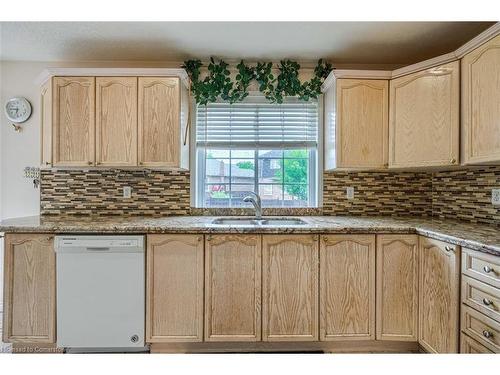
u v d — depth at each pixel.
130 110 2.34
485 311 1.46
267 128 2.79
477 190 2.24
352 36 2.29
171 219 2.43
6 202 2.71
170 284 2.04
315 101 2.77
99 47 2.47
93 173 2.70
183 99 2.50
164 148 2.35
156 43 2.40
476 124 1.83
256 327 2.04
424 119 2.14
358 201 2.73
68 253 2.02
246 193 2.81
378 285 2.05
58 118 2.33
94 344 2.04
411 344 2.14
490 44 1.72
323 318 2.05
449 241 1.69
